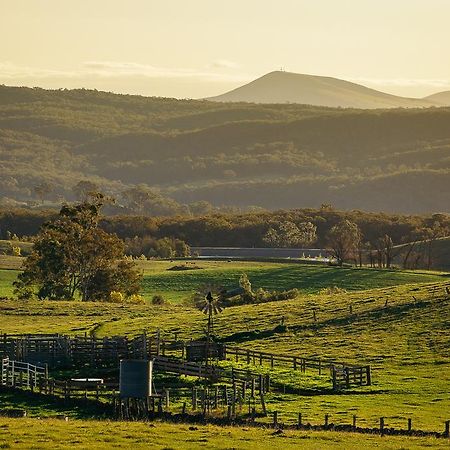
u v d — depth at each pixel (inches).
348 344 7066.9
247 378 5462.6
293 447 3673.7
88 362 6437.0
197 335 7696.9
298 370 6136.8
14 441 3671.3
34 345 6569.9
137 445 3641.7
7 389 5438.0
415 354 6648.6
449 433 4092.0
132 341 6520.7
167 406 4820.4
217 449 3599.9
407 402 5157.5
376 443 3809.1
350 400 5216.5
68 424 4104.3
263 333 7613.2
